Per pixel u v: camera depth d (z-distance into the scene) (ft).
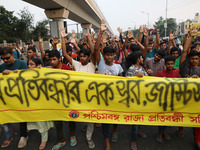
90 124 8.19
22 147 8.52
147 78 7.98
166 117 8.11
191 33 8.80
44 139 8.45
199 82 7.73
